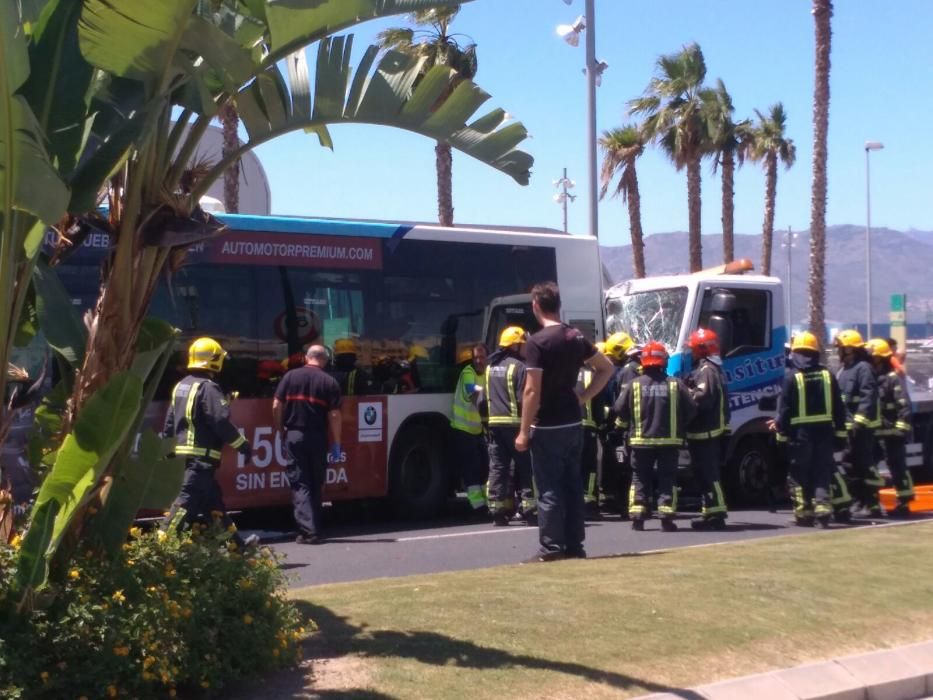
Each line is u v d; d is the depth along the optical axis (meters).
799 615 7.58
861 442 13.56
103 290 5.61
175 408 9.66
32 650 5.00
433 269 13.66
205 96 5.43
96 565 5.53
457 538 12.14
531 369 9.19
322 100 6.06
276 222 12.47
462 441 13.51
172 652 5.35
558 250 14.70
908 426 13.79
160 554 5.88
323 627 6.92
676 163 36.06
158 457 5.65
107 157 5.25
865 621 7.57
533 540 11.96
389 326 13.25
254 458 12.10
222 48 5.22
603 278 16.41
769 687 6.35
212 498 9.66
